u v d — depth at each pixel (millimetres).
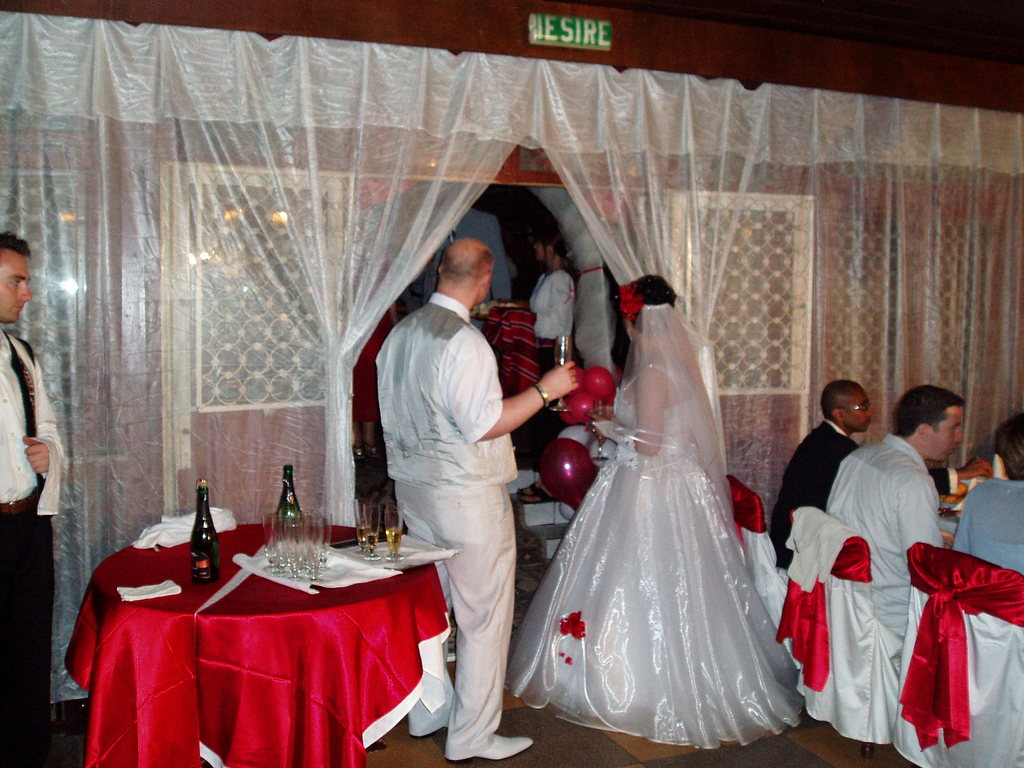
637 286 3230
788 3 3676
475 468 2682
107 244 3166
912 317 4398
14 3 2996
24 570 2619
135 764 2082
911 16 3844
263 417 3387
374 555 2512
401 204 3459
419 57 3457
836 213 4215
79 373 3186
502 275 6184
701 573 3072
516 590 4219
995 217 4547
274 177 3322
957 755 2561
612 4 3654
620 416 3271
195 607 2102
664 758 2879
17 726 2652
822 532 2871
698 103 3912
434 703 2400
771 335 4148
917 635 2562
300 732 2080
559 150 3703
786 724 3104
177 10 3154
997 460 3762
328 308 3379
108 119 3135
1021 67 4504
